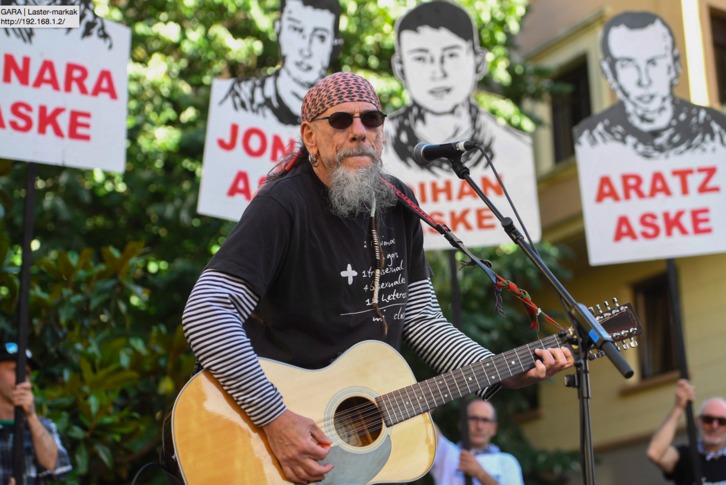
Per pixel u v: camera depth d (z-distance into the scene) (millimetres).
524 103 13781
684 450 6395
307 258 3197
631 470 12188
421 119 6090
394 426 3287
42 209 10023
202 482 3037
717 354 11414
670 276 6219
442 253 10664
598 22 12922
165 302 10492
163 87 10781
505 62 11867
